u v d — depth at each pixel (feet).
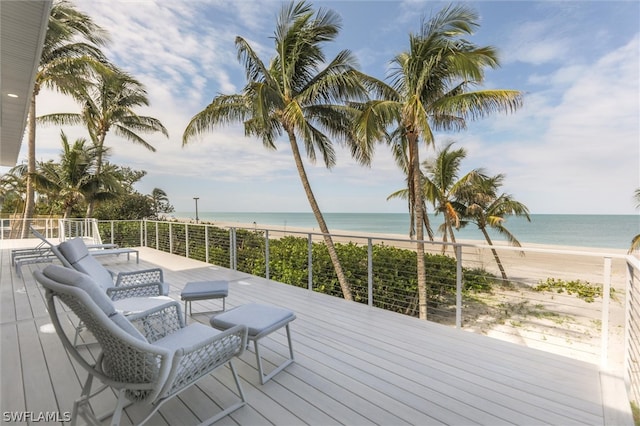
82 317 4.35
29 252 19.76
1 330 9.25
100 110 39.09
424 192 33.53
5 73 11.34
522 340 16.75
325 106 22.15
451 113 21.03
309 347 8.30
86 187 36.94
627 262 6.76
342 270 19.83
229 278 16.65
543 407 5.82
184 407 5.78
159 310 6.73
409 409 5.75
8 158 26.14
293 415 5.58
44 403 5.82
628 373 6.62
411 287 19.60
